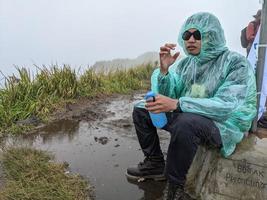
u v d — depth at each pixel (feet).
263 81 5.76
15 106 9.02
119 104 10.76
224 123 4.70
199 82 4.99
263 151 4.88
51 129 8.33
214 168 5.00
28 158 6.26
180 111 4.63
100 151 7.04
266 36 5.21
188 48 4.88
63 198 5.10
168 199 4.74
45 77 10.48
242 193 4.85
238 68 4.66
